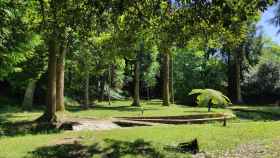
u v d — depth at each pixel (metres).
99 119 27.08
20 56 25.19
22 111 36.47
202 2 11.13
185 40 15.07
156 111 35.53
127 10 13.02
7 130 22.39
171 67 51.31
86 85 41.06
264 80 64.81
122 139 17.06
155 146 15.80
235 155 14.61
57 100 31.80
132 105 47.44
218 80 66.75
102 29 14.27
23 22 20.97
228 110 39.91
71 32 14.50
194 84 67.31
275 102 61.75
